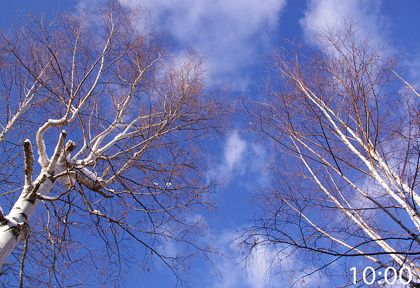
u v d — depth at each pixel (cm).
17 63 488
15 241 365
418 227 335
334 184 472
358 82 423
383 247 380
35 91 516
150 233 478
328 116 483
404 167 371
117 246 454
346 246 395
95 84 515
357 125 452
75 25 540
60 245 418
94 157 512
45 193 429
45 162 467
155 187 470
